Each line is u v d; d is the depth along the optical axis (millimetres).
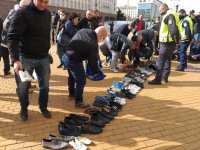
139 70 8125
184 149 3785
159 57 6883
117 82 6848
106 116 4648
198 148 3834
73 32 6762
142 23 11102
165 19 6480
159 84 7133
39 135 4023
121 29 8172
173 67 9516
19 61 3789
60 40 6855
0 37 6414
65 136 3875
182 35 8570
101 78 5379
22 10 3768
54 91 6160
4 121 4453
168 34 6543
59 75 7684
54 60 10055
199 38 10680
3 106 5113
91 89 6438
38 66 4266
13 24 3748
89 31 4645
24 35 3951
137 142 3914
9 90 6098
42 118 4613
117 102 5332
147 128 4391
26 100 4379
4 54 6973
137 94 6223
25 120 4477
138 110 5172
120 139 3977
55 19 14180
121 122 4578
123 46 7734
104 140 3926
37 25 3896
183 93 6426
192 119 4855
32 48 4023
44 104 4621
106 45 8477
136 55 8664
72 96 5668
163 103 5652
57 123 4449
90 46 4535
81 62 4840
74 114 4562
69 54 4711
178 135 4199
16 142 3799
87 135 4055
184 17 8977
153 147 3797
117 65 8383
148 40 8922
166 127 4469
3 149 3611
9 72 7398
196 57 10695
